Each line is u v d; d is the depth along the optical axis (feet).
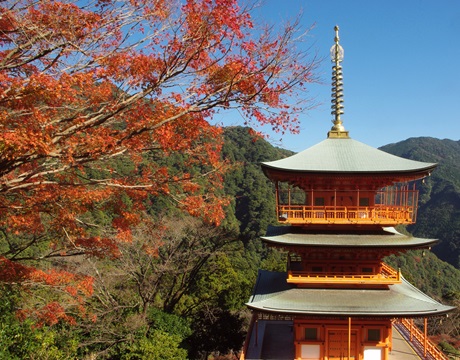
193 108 42.06
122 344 97.76
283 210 74.49
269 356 78.38
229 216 220.43
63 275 59.57
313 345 74.28
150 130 41.96
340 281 72.84
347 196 75.31
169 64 40.75
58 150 39.63
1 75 35.32
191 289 141.59
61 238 60.90
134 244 106.73
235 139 292.20
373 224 73.00
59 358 73.15
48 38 40.01
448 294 172.86
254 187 243.60
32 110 36.94
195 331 112.68
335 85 87.56
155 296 130.93
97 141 39.52
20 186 42.98
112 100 43.60
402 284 87.20
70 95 42.39
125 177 56.65
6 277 52.65
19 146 33.17
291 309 69.46
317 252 75.10
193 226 125.49
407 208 71.92
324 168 72.90
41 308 66.44
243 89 41.81
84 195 54.34
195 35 39.27
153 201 168.86
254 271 173.47
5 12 38.14
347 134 86.63
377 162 75.61
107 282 109.81
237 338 112.06
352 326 73.72
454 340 135.23
